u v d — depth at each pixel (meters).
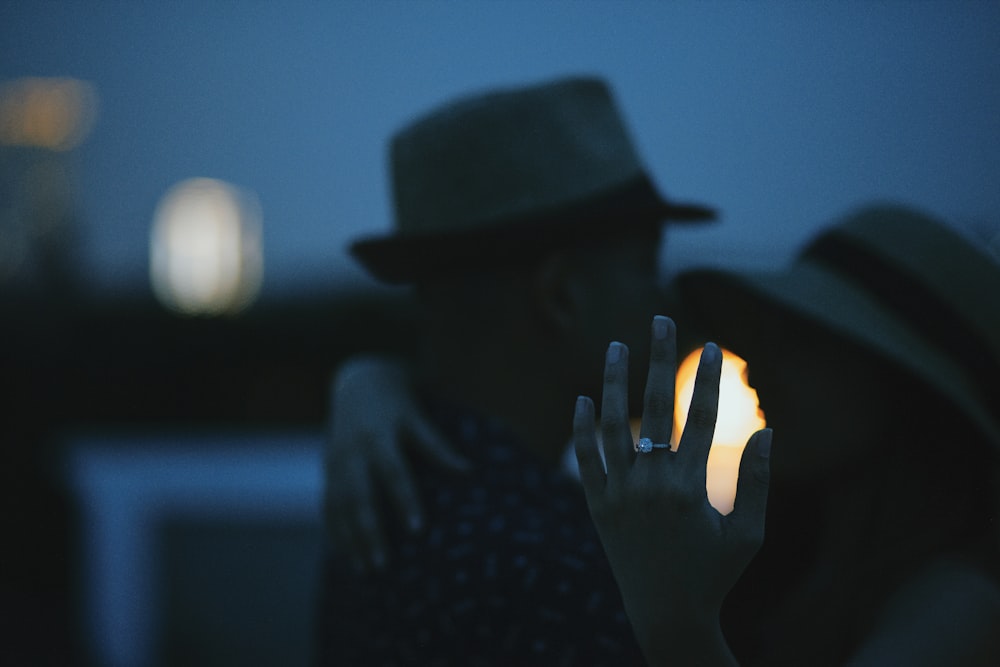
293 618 3.54
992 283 1.07
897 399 1.07
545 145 1.04
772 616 1.12
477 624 0.96
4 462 5.88
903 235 1.10
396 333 5.79
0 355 6.25
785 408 1.10
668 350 0.84
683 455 0.84
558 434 1.07
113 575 3.66
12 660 4.61
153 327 6.17
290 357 5.77
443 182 1.05
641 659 0.95
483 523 1.00
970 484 1.05
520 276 1.05
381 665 1.01
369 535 1.05
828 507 1.10
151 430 5.34
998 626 0.96
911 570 1.03
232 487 3.55
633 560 0.84
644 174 1.08
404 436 1.08
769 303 1.09
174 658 3.64
